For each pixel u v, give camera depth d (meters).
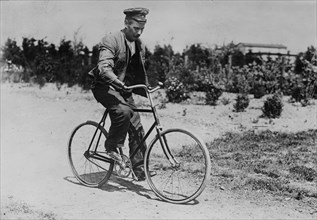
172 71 17.92
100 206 4.76
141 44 5.32
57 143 7.91
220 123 10.44
